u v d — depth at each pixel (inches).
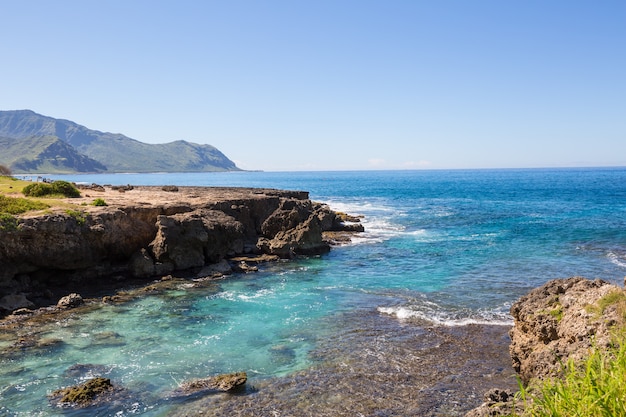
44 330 863.1
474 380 641.6
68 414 563.8
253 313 967.0
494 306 972.6
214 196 2165.4
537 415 225.3
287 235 1683.1
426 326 859.4
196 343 796.6
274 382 645.3
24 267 1136.2
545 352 503.8
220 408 574.9
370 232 2175.2
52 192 1738.4
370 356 728.3
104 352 755.4
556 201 3750.0
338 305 1015.0
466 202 3880.4
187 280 1274.6
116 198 1840.6
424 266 1412.4
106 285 1219.9
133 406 580.7
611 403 192.1
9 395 608.4
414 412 560.7
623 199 3784.5
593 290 535.5
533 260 1444.4
